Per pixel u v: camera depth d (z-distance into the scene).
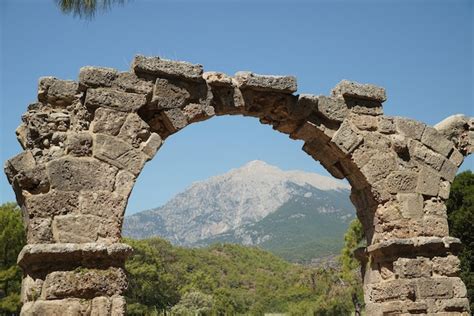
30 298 11.47
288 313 76.56
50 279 11.41
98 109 12.81
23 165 12.06
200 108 13.93
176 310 75.62
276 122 15.59
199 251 126.81
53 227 11.92
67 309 11.38
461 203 37.22
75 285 11.54
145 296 70.56
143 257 72.38
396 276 14.80
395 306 14.55
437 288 14.76
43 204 11.92
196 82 13.97
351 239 48.47
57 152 12.39
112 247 11.82
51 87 12.67
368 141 15.45
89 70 12.87
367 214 15.91
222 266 121.44
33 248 11.39
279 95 14.89
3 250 37.53
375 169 15.34
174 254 114.62
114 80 13.08
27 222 12.07
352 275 48.22
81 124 12.73
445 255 15.24
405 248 14.84
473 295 33.50
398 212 15.27
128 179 12.70
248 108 14.77
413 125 16.03
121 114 12.98
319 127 15.15
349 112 15.45
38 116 12.47
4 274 36.94
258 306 91.56
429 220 15.48
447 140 16.31
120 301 11.73
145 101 13.29
